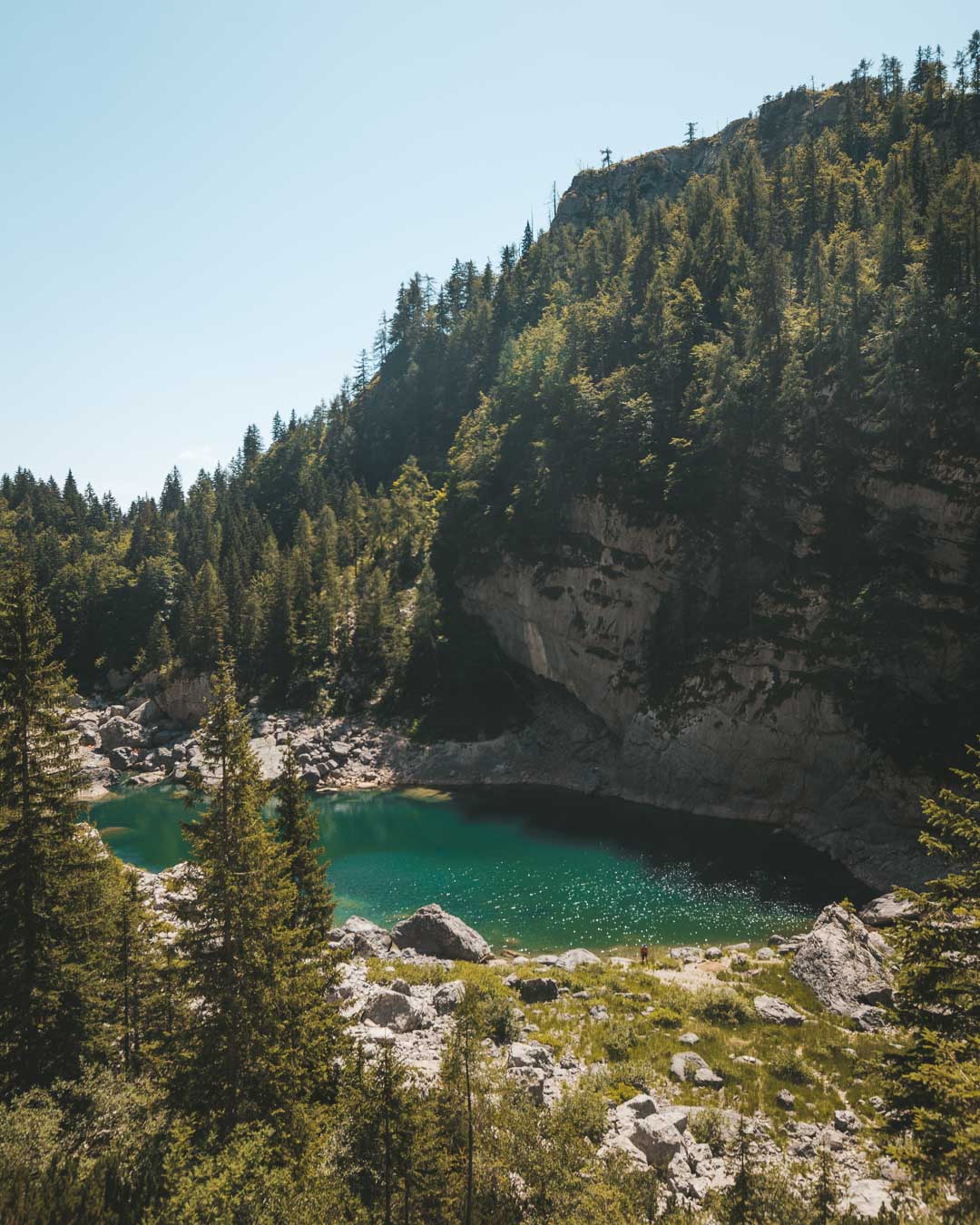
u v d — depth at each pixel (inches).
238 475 7721.5
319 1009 884.0
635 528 3425.2
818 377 3134.8
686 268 4360.2
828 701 2682.1
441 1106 751.7
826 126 6550.2
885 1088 844.0
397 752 3772.1
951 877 874.8
